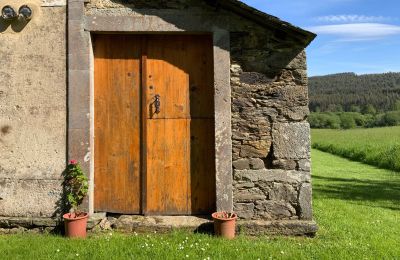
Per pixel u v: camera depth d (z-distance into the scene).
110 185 5.89
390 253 4.95
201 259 4.41
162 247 4.79
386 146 21.42
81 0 5.62
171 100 5.90
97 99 5.89
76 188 5.54
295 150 5.67
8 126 5.67
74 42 5.62
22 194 5.64
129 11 5.66
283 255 4.63
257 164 5.68
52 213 5.63
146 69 5.89
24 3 5.66
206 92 5.91
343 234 5.77
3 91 5.68
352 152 23.62
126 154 5.89
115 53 5.90
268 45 5.69
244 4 5.30
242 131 5.69
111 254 4.55
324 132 48.34
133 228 5.55
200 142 5.91
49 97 5.66
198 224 5.55
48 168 5.64
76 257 4.49
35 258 4.47
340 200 9.27
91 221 5.48
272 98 5.69
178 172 5.91
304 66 5.68
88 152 5.61
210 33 5.77
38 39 5.67
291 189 5.68
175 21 5.66
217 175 5.64
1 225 5.57
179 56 5.91
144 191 5.85
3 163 5.66
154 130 5.89
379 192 10.88
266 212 5.67
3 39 5.68
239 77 5.70
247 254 4.61
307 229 5.52
